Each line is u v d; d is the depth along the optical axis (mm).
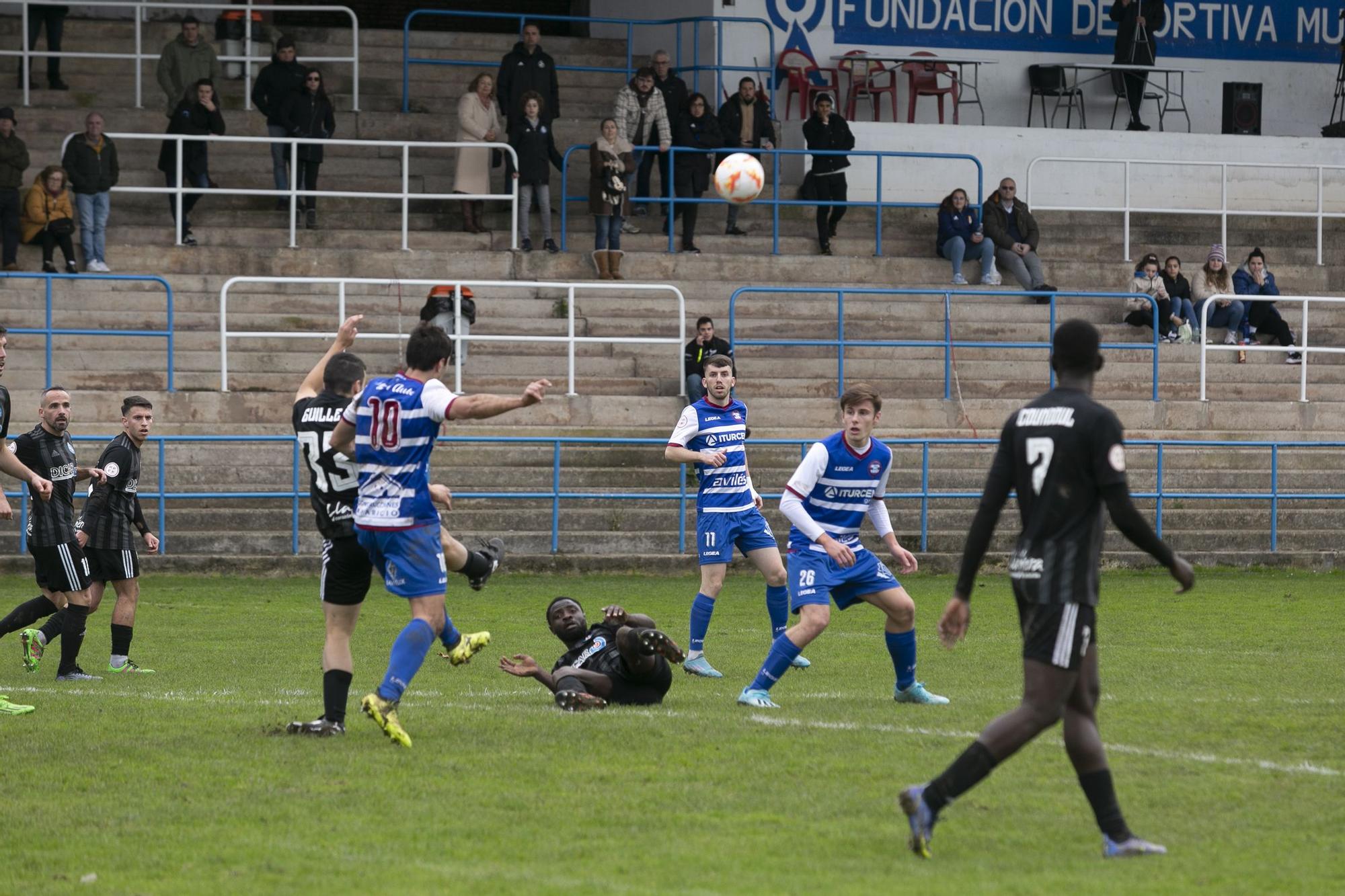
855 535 32500
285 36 95438
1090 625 19984
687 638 44438
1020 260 84938
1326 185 100750
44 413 36125
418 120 92625
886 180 95375
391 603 52062
